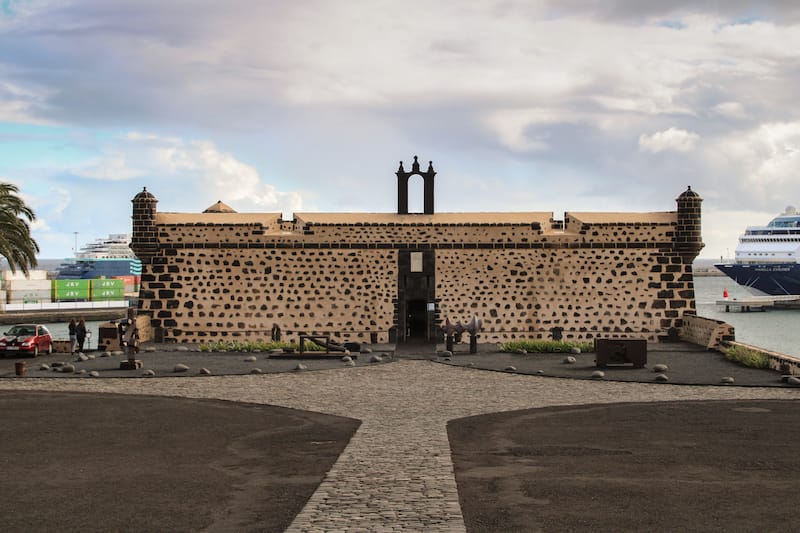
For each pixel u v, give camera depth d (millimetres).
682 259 49250
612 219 49812
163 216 49969
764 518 13172
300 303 49531
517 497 14484
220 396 27906
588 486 15234
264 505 14109
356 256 49562
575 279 49406
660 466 16875
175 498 14570
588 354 42500
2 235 53688
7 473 16516
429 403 26344
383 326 49375
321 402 26516
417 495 14523
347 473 16188
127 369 35375
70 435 20562
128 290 168000
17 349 40750
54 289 139625
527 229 49562
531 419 23078
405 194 50969
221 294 49562
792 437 20000
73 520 13258
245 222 49875
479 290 49531
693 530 12578
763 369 35125
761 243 154750
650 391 29016
